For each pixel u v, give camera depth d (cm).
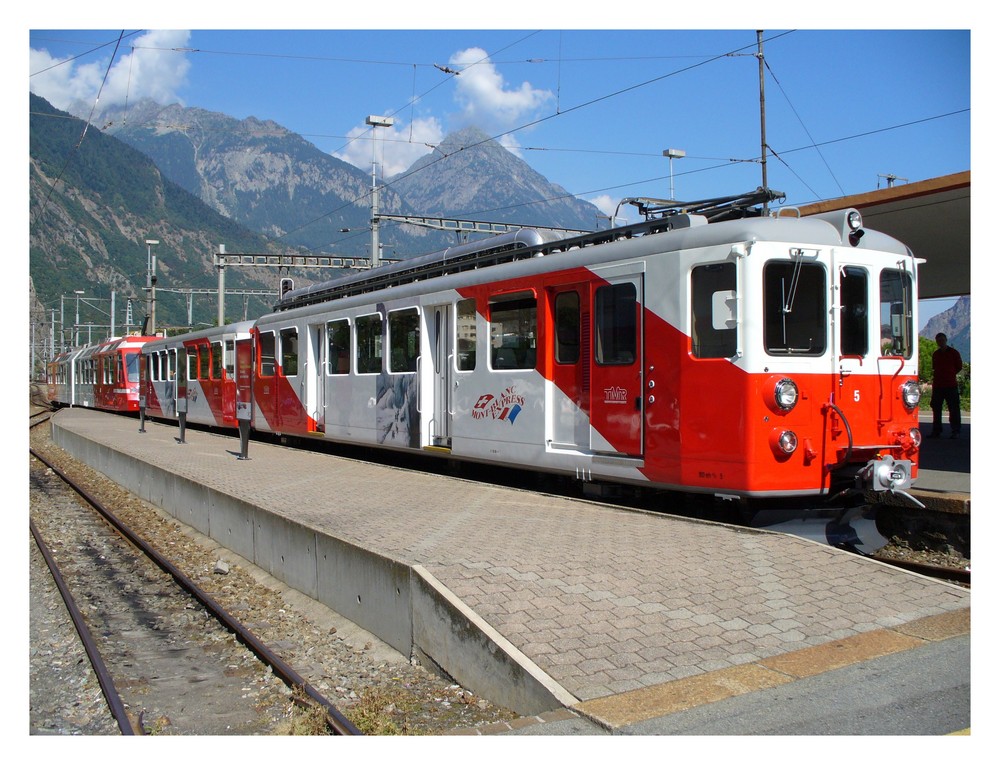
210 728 588
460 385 1270
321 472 1426
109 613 915
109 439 2266
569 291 1065
